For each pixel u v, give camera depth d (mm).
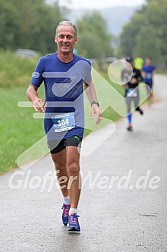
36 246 11211
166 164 19734
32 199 14805
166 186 16438
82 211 13688
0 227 12391
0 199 14781
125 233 12023
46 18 119312
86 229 12289
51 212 13594
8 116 33562
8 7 109312
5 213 13461
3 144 23375
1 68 60094
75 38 12266
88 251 10922
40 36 118000
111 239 11641
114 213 13539
